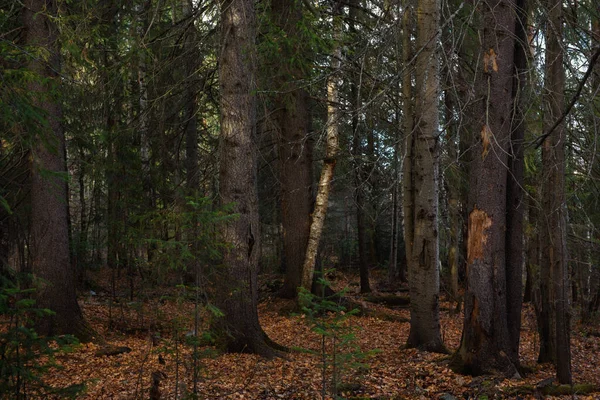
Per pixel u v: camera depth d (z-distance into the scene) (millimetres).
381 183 14570
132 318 10758
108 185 12094
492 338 7254
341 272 24672
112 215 11852
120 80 11297
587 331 13148
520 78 7281
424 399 6344
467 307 7453
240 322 8180
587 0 7516
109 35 11617
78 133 10953
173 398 5820
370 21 13430
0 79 4176
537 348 10719
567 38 7117
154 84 11320
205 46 12141
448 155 11172
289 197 13898
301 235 13883
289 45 10688
